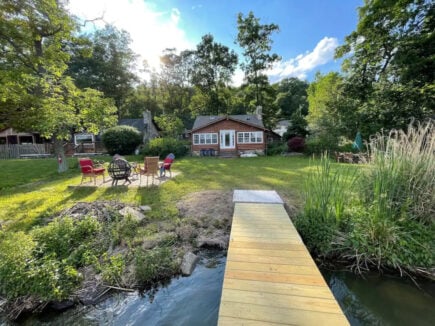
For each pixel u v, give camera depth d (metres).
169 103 33.22
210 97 29.17
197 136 19.27
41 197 6.29
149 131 21.56
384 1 11.91
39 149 18.58
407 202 3.50
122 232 4.12
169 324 2.48
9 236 3.57
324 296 2.14
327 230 3.64
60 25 9.23
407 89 11.94
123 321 2.54
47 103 8.30
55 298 2.68
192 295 2.89
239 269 2.58
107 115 10.35
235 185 7.30
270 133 26.88
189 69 31.06
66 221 3.99
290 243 3.21
